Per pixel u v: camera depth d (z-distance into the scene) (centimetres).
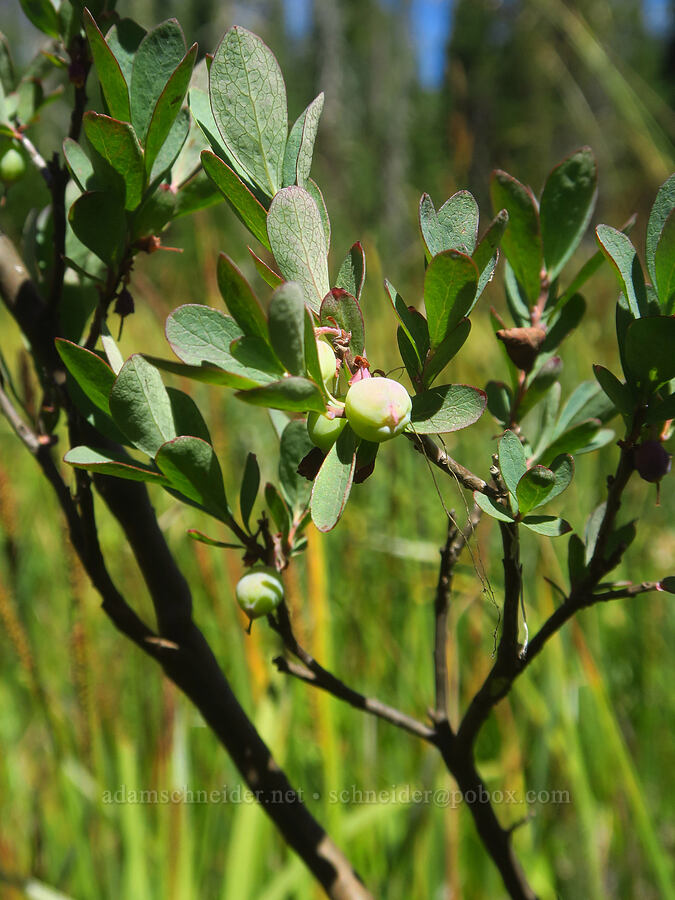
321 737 48
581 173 27
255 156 25
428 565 67
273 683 50
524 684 58
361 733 61
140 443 25
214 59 24
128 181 26
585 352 78
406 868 53
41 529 74
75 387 26
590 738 58
